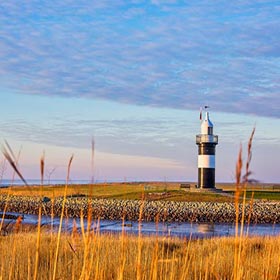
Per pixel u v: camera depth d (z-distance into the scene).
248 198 77.50
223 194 82.88
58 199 69.50
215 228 52.66
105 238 15.44
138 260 6.57
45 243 13.44
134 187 90.25
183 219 65.19
